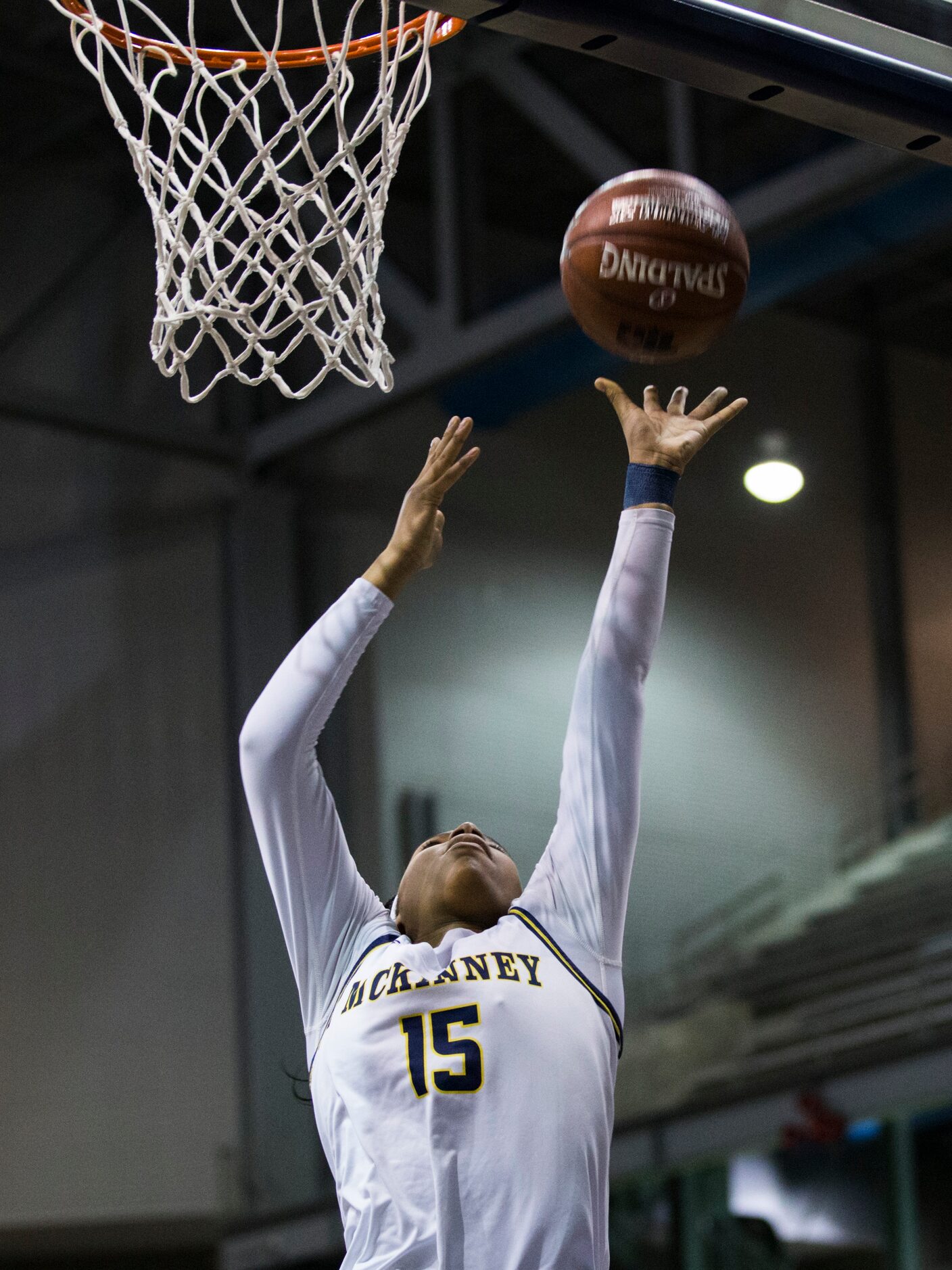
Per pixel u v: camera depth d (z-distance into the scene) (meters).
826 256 10.78
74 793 12.55
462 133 12.09
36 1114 12.04
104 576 12.99
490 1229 2.48
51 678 12.68
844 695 13.88
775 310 14.28
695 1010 12.40
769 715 13.57
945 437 14.87
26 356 13.04
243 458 13.27
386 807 12.59
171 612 13.09
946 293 14.61
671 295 2.78
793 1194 11.75
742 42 2.83
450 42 11.86
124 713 12.81
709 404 3.02
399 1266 2.49
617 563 2.87
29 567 12.80
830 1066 9.54
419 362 11.92
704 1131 10.09
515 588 13.35
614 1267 11.42
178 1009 12.44
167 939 12.53
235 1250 11.84
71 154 13.44
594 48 2.80
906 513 14.45
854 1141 11.62
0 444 12.94
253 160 3.13
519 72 11.54
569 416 13.89
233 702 13.02
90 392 13.09
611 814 2.79
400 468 13.38
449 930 2.85
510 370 12.11
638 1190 11.68
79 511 13.02
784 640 13.76
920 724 13.98
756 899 13.16
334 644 2.79
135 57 3.37
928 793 13.79
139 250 13.44
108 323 13.30
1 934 12.21
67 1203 11.96
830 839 13.53
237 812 12.80
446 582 13.11
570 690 13.39
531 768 13.09
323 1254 11.15
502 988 2.66
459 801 12.77
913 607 14.27
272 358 3.17
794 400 14.18
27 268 13.22
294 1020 12.37
